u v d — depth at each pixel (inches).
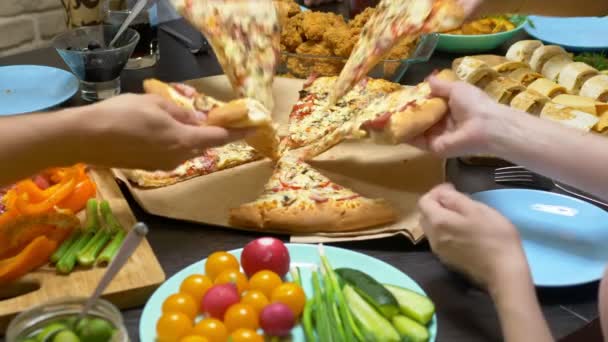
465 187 48.8
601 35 71.9
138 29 63.7
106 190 46.9
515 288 32.7
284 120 58.2
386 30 52.2
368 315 34.6
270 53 54.6
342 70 57.4
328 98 60.1
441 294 38.4
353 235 43.6
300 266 39.4
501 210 44.2
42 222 40.8
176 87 45.9
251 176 50.9
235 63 53.2
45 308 32.5
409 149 53.7
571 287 38.3
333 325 33.9
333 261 39.6
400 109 46.5
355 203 44.5
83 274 38.8
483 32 69.6
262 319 34.2
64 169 45.2
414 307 34.9
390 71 61.7
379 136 47.3
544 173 40.7
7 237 40.1
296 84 63.2
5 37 93.9
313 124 57.2
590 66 62.1
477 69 55.0
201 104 44.8
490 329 35.9
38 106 56.2
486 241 33.9
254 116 41.6
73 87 59.4
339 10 82.4
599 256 40.3
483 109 42.4
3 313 35.7
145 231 32.2
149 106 35.7
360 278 36.3
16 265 38.2
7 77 60.4
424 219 36.6
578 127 49.9
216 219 45.2
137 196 46.7
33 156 34.1
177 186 48.9
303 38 64.7
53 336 31.3
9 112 55.1
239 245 43.3
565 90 56.8
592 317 36.9
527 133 40.9
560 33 72.4
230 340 32.4
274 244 38.3
